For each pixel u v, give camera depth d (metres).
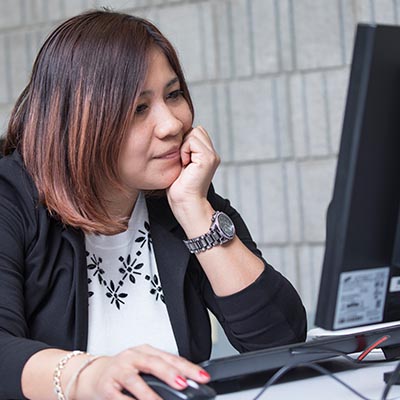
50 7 3.76
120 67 1.50
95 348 1.59
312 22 3.40
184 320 1.63
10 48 3.82
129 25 1.54
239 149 3.53
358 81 1.18
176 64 1.59
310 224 3.42
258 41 3.48
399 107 1.21
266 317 1.58
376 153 1.20
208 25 3.54
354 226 1.20
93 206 1.54
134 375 1.11
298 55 3.42
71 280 1.57
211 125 3.56
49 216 1.57
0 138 1.73
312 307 3.42
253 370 1.27
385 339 1.39
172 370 1.10
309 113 3.41
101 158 1.51
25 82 3.82
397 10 3.28
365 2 3.31
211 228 1.59
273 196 3.48
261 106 3.48
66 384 1.19
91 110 1.50
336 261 1.20
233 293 1.58
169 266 1.66
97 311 1.61
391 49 1.19
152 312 1.66
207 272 1.60
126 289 1.66
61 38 1.54
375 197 1.22
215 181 3.57
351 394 1.22
